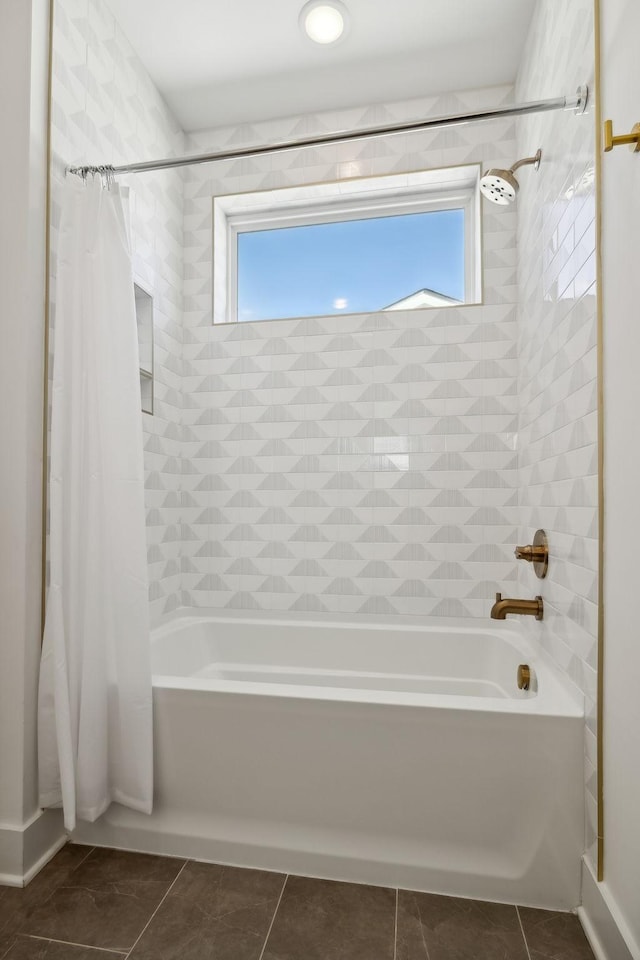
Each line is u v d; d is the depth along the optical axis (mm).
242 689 1503
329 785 1441
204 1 1897
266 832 1476
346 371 2354
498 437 2227
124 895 1372
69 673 1488
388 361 2318
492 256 2252
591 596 1291
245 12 1942
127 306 1587
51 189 1562
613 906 1143
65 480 1513
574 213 1419
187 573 2479
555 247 1614
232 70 2203
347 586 2336
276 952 1204
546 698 1428
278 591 2393
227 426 2457
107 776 1540
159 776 1543
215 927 1272
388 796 1412
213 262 2496
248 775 1487
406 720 1399
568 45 1482
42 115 1528
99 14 1862
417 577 2279
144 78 2186
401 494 2297
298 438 2389
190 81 2260
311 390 2383
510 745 1358
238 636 2312
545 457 1746
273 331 2422
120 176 1996
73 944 1225
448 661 2131
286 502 2393
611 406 1163
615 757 1148
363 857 1416
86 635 1503
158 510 2283
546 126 1722
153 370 2234
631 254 1053
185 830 1518
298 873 1448
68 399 1519
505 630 2137
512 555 2207
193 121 2496
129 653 1528
